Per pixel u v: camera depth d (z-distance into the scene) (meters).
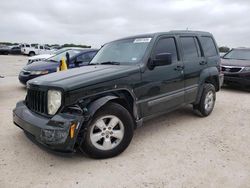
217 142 4.22
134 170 3.29
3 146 3.98
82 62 8.42
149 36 4.50
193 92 5.18
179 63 4.76
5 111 5.98
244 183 3.00
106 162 3.50
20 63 22.58
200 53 5.46
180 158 3.62
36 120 3.38
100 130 3.52
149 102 4.15
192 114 5.89
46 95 3.40
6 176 3.12
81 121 3.18
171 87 4.58
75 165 3.41
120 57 4.55
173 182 3.02
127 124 3.70
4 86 9.83
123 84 3.73
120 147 3.67
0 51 39.88
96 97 3.48
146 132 4.68
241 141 4.27
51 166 3.38
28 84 3.85
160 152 3.82
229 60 9.57
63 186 2.93
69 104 3.25
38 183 2.98
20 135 4.44
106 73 3.66
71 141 3.12
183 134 4.59
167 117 5.65
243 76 8.69
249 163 3.48
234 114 5.95
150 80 4.13
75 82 3.34
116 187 2.92
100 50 5.33
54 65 8.58
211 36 6.02
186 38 5.15
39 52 36.66
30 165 3.40
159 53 4.38
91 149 3.44
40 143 3.36
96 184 2.98
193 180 3.06
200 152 3.82
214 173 3.21
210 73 5.58
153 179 3.08
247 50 10.20
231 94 8.54
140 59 4.14
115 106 3.59
